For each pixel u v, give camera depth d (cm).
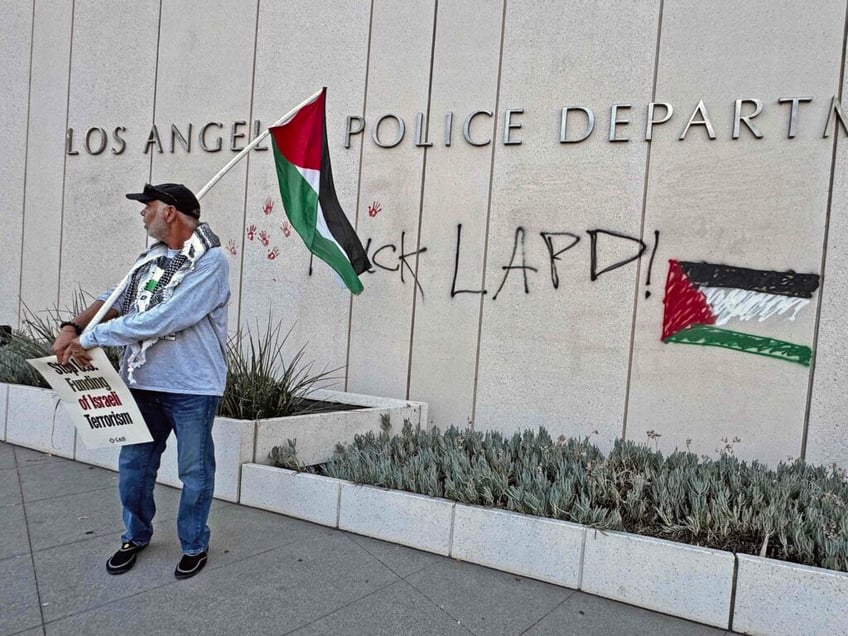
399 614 293
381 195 604
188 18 708
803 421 461
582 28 529
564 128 531
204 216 691
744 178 478
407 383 590
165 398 310
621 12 516
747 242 477
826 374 456
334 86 628
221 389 319
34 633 264
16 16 822
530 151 545
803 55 463
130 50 745
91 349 291
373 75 610
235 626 277
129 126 745
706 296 486
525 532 334
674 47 499
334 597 306
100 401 298
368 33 613
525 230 545
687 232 493
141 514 327
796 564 286
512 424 547
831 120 455
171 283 298
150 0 732
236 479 425
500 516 340
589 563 319
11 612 280
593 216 522
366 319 609
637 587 308
